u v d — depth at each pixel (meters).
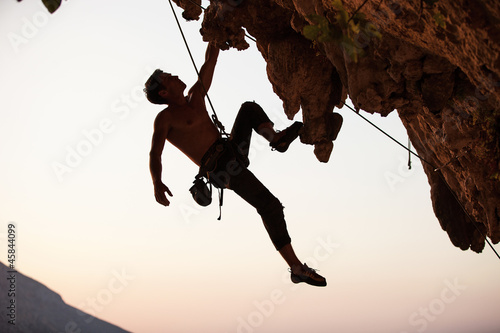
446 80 5.22
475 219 7.19
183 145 5.43
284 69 6.38
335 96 6.48
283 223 5.37
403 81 5.39
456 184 7.35
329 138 6.60
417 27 4.11
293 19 5.86
